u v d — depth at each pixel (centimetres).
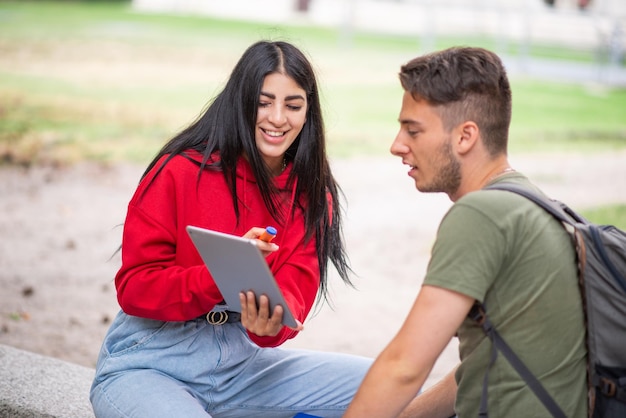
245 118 328
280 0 2409
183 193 325
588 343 264
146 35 1975
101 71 1612
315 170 346
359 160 1169
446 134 274
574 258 267
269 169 344
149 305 314
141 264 319
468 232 259
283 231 343
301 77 331
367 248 838
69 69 1614
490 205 261
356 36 2106
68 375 431
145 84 1525
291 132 334
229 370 338
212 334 332
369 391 264
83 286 716
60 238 834
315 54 1867
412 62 279
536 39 2077
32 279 724
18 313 651
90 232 858
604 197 1003
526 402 264
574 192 1026
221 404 340
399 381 261
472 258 258
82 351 588
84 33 1964
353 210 960
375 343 615
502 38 2006
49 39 1875
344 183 1062
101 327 634
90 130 1234
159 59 1736
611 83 1778
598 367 264
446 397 325
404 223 918
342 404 350
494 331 267
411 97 277
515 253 261
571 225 271
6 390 409
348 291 725
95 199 967
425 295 261
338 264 369
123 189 1008
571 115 1486
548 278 262
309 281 343
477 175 278
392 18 2261
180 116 1327
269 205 338
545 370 264
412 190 1049
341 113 1408
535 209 266
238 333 338
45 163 1087
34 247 805
